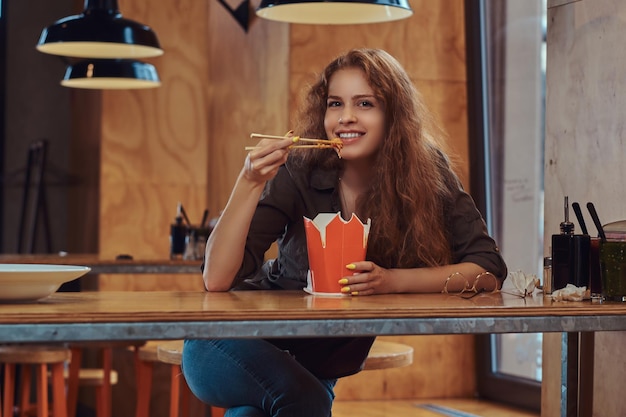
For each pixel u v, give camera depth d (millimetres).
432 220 2756
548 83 3404
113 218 7391
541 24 5375
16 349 4621
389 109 2738
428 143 2887
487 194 5848
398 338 5930
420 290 2602
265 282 2865
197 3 7539
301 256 2773
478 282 2674
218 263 2564
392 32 5898
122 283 7129
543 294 2643
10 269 2273
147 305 2107
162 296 2402
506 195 5688
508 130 5652
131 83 6309
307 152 2785
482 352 5922
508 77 5645
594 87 3189
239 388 2479
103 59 6070
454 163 3100
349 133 2711
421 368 5945
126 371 6906
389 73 2732
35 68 9508
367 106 2727
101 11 5332
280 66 6012
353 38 5898
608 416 3107
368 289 2496
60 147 9500
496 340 5867
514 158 5605
